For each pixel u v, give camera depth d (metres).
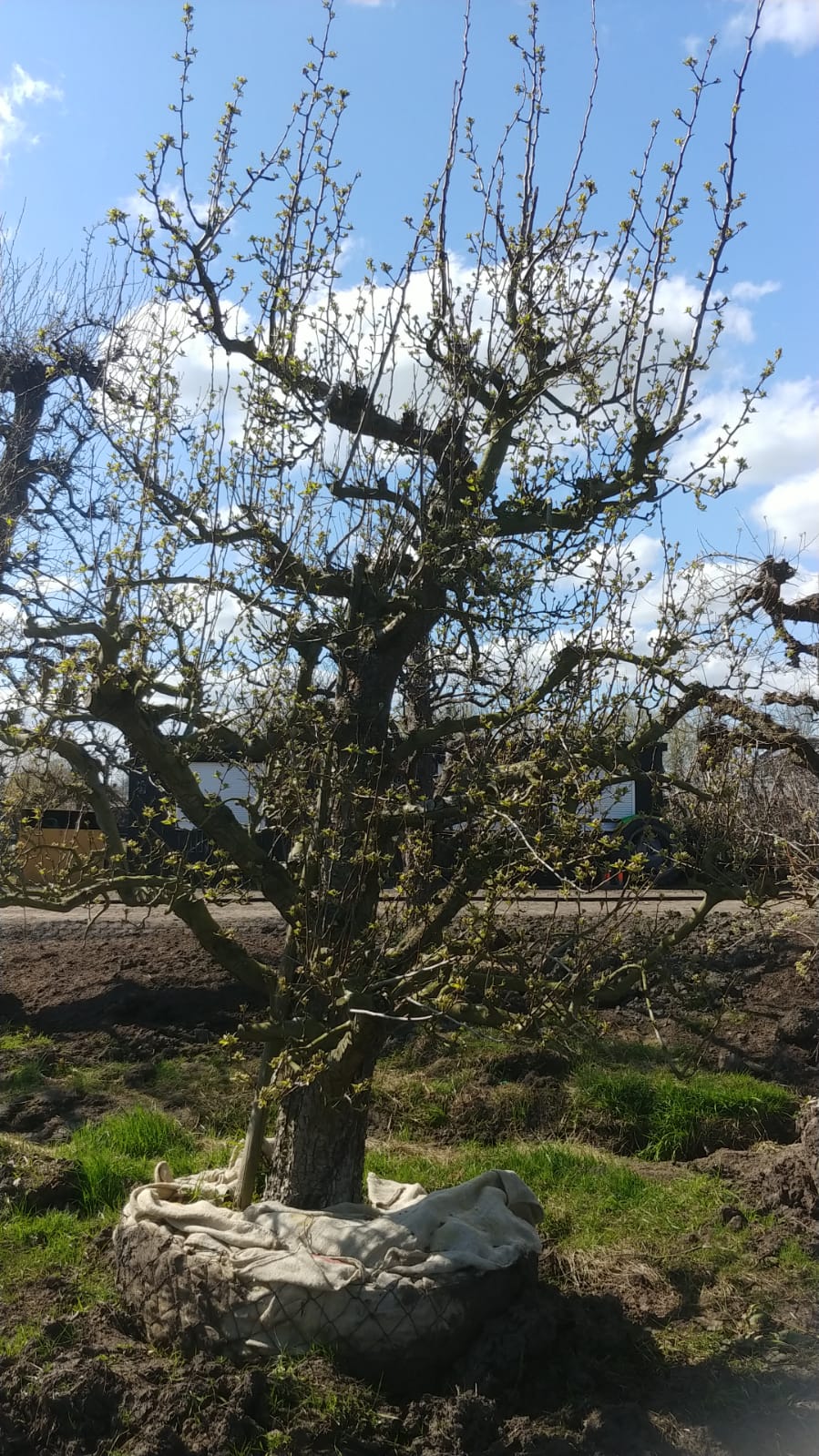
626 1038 8.21
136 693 4.05
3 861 4.37
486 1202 4.40
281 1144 4.52
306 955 4.07
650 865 4.53
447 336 4.55
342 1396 3.70
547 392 4.73
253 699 4.28
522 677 4.40
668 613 4.34
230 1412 3.56
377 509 4.54
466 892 4.07
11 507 7.61
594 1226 5.53
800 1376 4.12
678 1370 4.12
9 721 4.25
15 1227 5.25
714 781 4.61
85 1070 7.65
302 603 4.28
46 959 9.50
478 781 4.06
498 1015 3.95
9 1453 3.56
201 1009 8.49
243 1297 3.90
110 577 4.11
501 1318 3.98
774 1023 8.32
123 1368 3.86
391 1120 7.12
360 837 4.25
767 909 5.09
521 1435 3.62
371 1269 3.92
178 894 4.31
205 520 4.31
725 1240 5.36
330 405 4.48
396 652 4.57
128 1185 5.73
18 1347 4.11
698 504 4.51
